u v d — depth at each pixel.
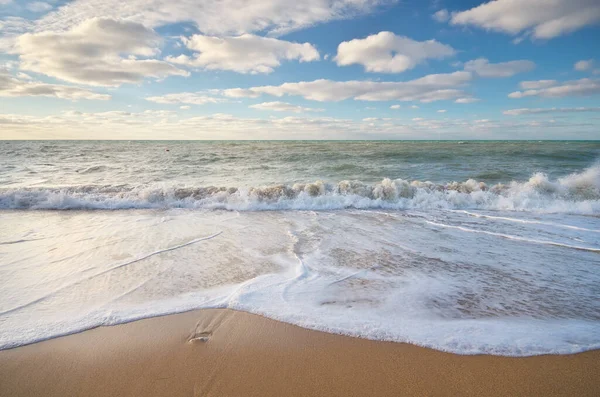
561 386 2.04
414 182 9.74
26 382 2.11
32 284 3.45
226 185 10.95
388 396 1.97
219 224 6.26
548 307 3.00
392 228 5.99
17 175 13.38
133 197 8.52
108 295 3.22
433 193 8.91
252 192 8.83
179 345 2.47
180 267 3.96
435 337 2.52
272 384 2.07
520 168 14.51
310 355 2.35
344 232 5.69
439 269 3.93
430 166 15.80
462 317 2.81
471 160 18.03
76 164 17.53
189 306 3.00
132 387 2.06
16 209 7.71
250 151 26.44
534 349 2.37
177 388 2.04
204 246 4.82
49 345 2.46
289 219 6.77
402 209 7.99
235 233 5.58
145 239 5.16
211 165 17.20
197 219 6.71
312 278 3.64
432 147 29.59
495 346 2.40
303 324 2.71
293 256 4.39
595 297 3.21
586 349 2.37
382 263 4.13
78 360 2.31
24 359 2.32
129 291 3.30
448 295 3.23
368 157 20.36
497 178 12.12
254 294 3.22
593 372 2.15
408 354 2.34
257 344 2.47
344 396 1.97
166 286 3.42
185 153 24.94
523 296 3.22
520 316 2.83
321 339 2.52
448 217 6.97
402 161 18.19
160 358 2.33
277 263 4.12
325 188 9.22
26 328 2.65
